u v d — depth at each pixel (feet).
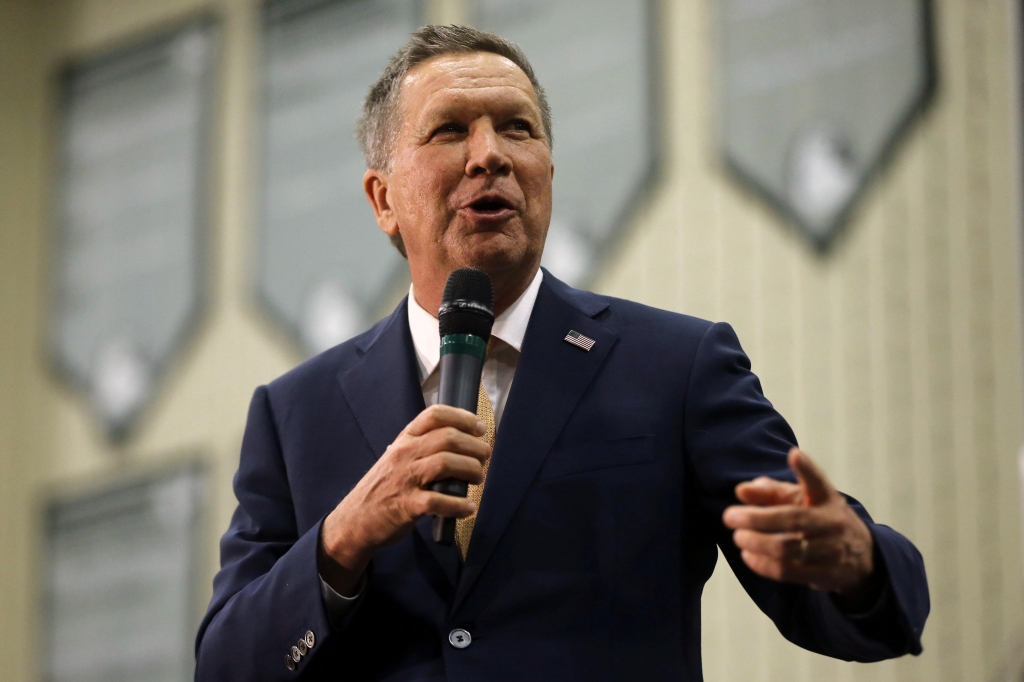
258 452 9.80
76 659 31.65
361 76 30.32
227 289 31.45
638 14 26.27
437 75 10.05
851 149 23.47
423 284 9.91
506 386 9.51
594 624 8.26
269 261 30.89
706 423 8.75
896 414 22.13
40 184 35.14
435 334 9.81
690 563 8.71
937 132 22.67
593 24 26.84
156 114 33.63
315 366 10.11
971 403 21.50
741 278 24.16
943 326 22.02
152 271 32.83
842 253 23.20
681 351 9.16
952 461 21.49
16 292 34.73
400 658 8.46
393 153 10.30
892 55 23.34
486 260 9.45
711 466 8.57
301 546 8.45
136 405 32.32
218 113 32.55
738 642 22.39
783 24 24.59
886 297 22.65
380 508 7.95
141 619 30.91
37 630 32.35
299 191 30.76
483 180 9.52
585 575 8.36
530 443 8.77
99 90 34.81
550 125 10.73
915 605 7.43
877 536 7.57
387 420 9.33
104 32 35.12
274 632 8.34
